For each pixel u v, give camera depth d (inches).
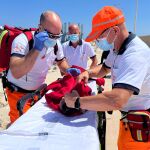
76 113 103.6
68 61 247.1
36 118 100.3
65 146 78.5
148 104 100.6
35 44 120.3
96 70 134.9
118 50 97.0
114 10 93.7
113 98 89.6
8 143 79.3
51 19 120.4
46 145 78.7
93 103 94.0
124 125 101.7
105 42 96.7
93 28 95.0
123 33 94.6
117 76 94.0
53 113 106.0
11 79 144.8
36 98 130.8
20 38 131.6
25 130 88.3
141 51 91.9
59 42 158.9
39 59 138.3
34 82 143.9
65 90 118.3
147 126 96.3
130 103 100.7
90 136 85.5
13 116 150.9
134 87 88.4
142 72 90.1
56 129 90.7
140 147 99.3
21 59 125.1
